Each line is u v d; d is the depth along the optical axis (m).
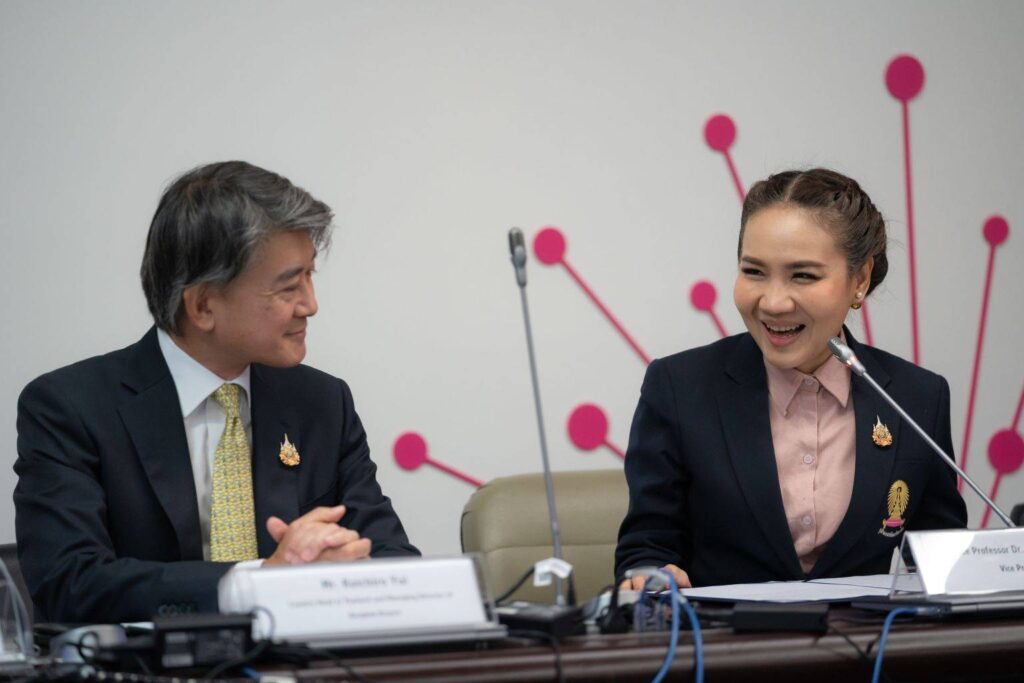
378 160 6.61
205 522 4.01
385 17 6.63
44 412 3.97
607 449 6.89
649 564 4.26
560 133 6.85
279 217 3.79
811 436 4.43
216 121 6.42
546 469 3.44
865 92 7.29
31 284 6.19
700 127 7.05
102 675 2.48
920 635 2.89
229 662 2.52
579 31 6.88
